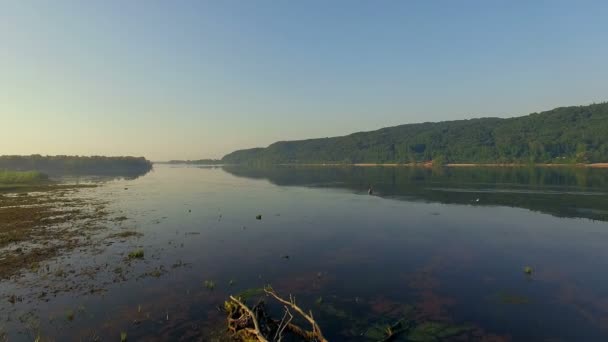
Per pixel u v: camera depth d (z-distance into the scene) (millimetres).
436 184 72875
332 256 22156
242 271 19203
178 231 29469
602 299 15430
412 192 58812
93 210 40844
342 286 17094
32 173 94062
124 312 13922
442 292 16328
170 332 12391
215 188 75125
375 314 14023
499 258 21531
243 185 84188
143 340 11852
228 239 26734
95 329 12586
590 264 20172
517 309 14492
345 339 12062
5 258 20906
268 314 13797
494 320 13547
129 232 28594
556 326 13078
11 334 12211
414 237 27172
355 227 31188
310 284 17344
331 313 14109
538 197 48219
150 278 17844
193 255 22234
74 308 14250
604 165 126688
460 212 38344
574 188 58125
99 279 17609
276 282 17578
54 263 20109
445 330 12750
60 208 42062
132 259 21094
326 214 38469
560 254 22188
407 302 15219
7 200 49875
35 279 17516
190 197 56531
